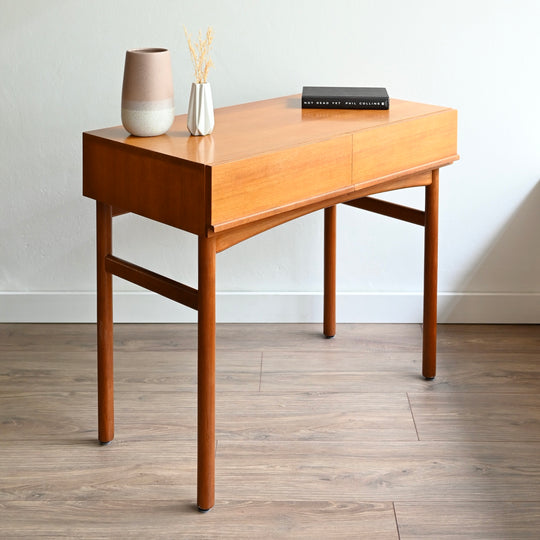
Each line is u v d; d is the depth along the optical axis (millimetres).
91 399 2543
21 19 2826
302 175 2037
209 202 1840
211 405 1992
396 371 2717
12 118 2914
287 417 2438
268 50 2869
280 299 3068
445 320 3094
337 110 2434
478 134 2939
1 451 2268
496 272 3066
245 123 2254
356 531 1957
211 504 2039
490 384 2631
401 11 2830
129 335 2977
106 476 2170
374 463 2217
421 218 2559
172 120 2080
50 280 3066
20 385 2615
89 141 2078
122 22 2836
